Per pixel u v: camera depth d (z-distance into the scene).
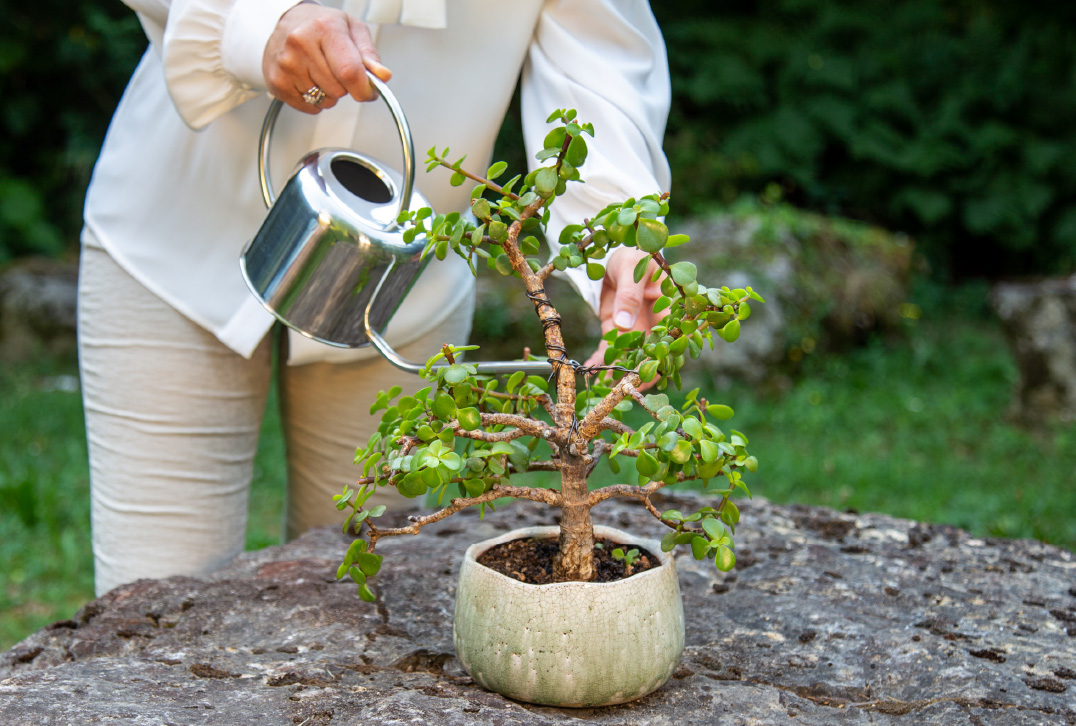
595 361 1.18
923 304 6.48
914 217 7.44
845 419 4.64
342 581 1.27
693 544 0.95
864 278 5.41
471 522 1.54
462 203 1.51
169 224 1.40
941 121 7.06
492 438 0.93
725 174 7.16
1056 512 3.44
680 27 7.38
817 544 1.44
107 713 0.88
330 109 1.34
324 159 1.12
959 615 1.20
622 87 1.28
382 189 1.16
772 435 4.45
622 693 0.92
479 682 0.96
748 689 1.00
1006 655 1.09
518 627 0.91
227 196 1.39
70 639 1.13
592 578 0.96
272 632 1.13
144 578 1.32
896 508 3.56
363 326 1.14
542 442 2.81
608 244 0.96
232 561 1.37
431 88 1.37
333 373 1.57
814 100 7.21
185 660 1.05
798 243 5.35
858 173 7.32
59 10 6.36
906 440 4.37
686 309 0.92
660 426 0.88
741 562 1.36
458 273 1.61
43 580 3.05
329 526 1.52
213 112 1.22
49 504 3.45
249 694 0.95
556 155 0.91
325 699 0.93
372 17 1.24
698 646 1.11
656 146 1.29
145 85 1.46
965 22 7.64
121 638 1.12
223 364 1.45
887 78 7.33
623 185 1.20
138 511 1.44
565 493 0.95
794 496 3.70
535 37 1.37
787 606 1.21
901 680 1.04
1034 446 4.16
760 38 7.32
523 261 0.96
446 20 1.33
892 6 7.59
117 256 1.40
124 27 6.17
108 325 1.43
